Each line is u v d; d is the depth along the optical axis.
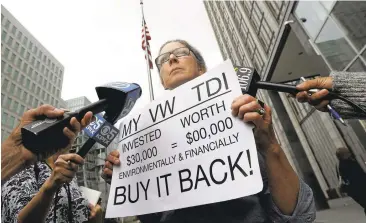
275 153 0.93
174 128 1.21
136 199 1.17
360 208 7.20
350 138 8.42
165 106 1.29
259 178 0.88
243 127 0.98
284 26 8.85
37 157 0.92
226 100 1.08
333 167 10.70
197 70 1.57
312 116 11.91
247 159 0.93
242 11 20.44
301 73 11.51
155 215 1.26
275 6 12.20
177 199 1.04
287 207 0.94
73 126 0.91
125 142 1.38
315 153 12.53
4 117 30.61
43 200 0.95
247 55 22.45
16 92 34.06
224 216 1.05
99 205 1.79
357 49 5.36
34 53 39.91
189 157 1.09
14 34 36.16
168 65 1.55
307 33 7.46
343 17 5.64
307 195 0.97
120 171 1.30
